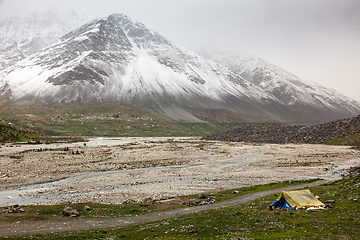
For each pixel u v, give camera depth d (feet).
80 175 205.87
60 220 98.68
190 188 164.04
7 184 171.01
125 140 652.89
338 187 134.21
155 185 173.06
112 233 84.94
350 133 440.86
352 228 71.82
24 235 80.89
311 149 378.53
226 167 245.45
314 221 80.94
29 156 290.97
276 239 68.33
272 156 320.50
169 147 423.23
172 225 89.45
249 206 112.98
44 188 163.73
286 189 148.87
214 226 84.99
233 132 638.53
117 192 153.48
